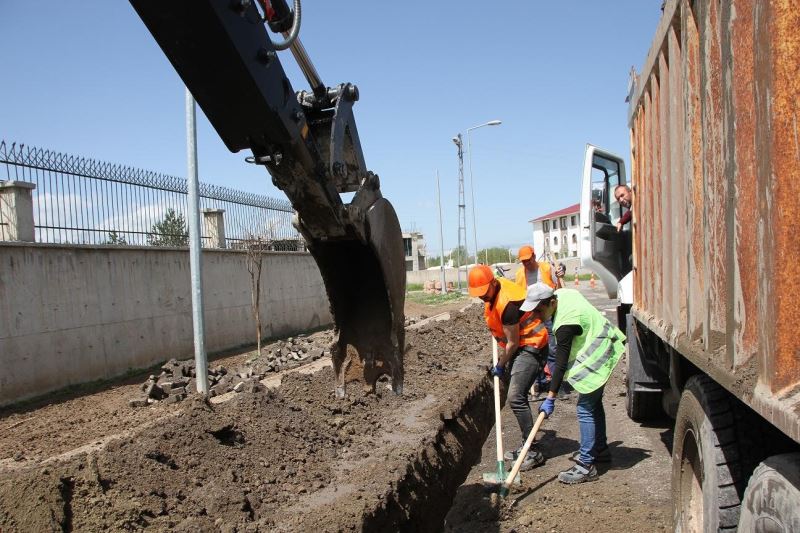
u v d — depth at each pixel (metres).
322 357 11.05
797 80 1.72
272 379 9.09
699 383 2.97
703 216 2.81
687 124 3.16
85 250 9.34
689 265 3.14
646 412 6.31
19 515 3.44
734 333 2.27
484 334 12.14
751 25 2.03
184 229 11.86
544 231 69.12
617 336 5.05
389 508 4.43
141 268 10.50
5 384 7.92
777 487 2.02
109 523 3.64
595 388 4.91
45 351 8.55
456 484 5.83
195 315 7.71
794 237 1.77
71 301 9.04
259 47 2.90
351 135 3.78
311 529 3.85
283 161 3.31
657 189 4.36
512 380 5.54
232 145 3.25
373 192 3.95
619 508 4.38
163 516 3.88
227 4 2.67
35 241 8.63
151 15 2.61
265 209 15.22
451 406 6.54
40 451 5.88
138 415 7.23
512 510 4.59
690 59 3.05
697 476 3.23
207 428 4.88
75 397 8.40
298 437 5.35
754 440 2.70
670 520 4.13
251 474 4.62
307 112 3.74
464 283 39.12
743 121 2.14
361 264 4.44
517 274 9.05
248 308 13.79
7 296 8.05
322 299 17.64
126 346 10.05
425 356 9.03
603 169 8.20
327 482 4.67
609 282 7.69
